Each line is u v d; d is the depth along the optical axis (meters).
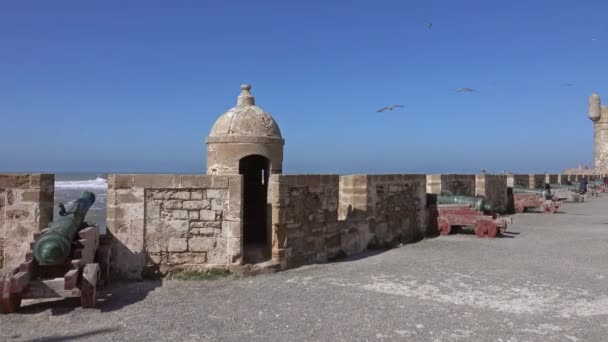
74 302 7.29
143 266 8.96
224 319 6.58
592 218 19.83
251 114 10.76
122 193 8.92
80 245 7.36
